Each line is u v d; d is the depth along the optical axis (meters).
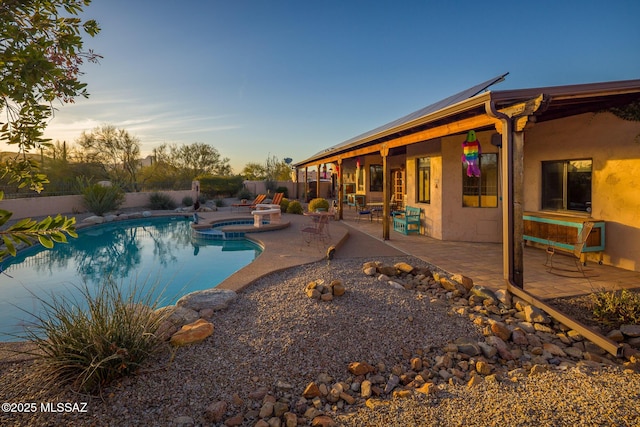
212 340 3.85
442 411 2.77
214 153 37.41
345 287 5.42
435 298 5.08
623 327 4.07
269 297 5.11
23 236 1.26
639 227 6.34
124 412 2.76
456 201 9.80
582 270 6.60
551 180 8.11
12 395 2.93
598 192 6.99
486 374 3.44
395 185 16.58
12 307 5.98
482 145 9.35
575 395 2.89
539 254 8.06
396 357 3.74
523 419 2.58
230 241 11.70
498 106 5.08
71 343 3.21
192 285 7.21
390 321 4.33
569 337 4.14
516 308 4.91
